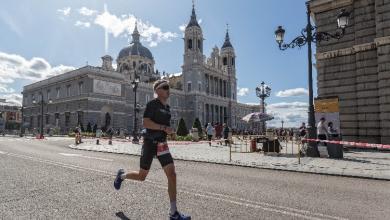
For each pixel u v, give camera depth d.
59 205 5.47
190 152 18.22
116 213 5.04
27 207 5.33
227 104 115.12
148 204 5.61
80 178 8.02
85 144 27.14
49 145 24.08
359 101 19.72
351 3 20.41
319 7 21.75
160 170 9.62
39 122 84.25
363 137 19.50
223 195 6.43
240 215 5.05
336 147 14.45
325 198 6.43
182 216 4.59
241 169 11.02
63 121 74.81
